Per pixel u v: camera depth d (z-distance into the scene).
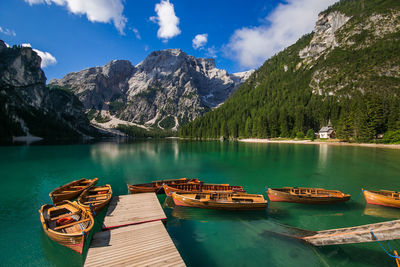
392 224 13.23
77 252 13.84
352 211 20.23
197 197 21.67
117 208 19.17
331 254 13.30
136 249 12.49
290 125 142.38
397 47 167.75
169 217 18.92
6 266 12.63
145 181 33.31
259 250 13.87
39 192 27.50
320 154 62.53
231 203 19.45
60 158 57.66
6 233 16.41
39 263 12.91
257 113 182.62
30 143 115.38
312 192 23.80
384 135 85.00
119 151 77.44
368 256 12.99
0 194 26.61
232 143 124.06
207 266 12.23
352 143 94.12
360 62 177.38
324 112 138.25
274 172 38.75
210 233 16.08
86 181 28.52
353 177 34.53
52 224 15.36
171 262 11.36
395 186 29.39
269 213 19.72
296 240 15.04
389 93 139.50
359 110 92.56
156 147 96.06
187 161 52.31
